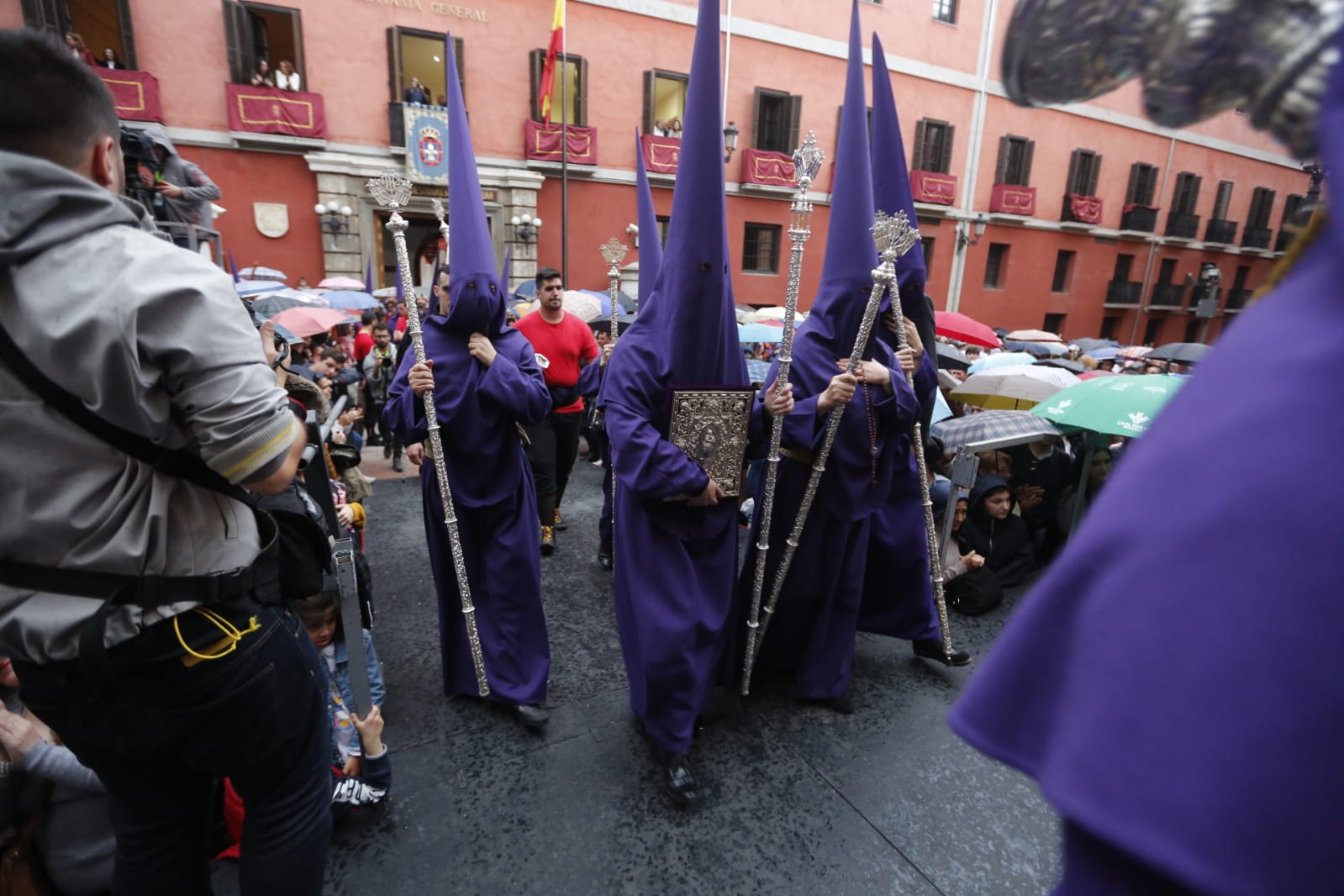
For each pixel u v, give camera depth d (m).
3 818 1.55
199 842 1.30
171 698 1.06
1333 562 0.30
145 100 10.94
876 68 2.69
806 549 2.56
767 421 2.48
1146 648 0.35
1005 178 18.66
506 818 2.06
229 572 1.09
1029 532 4.18
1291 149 0.39
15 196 0.87
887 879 1.88
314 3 11.94
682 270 2.09
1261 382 0.36
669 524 2.15
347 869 1.86
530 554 2.53
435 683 2.74
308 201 12.44
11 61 0.91
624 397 2.16
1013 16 0.45
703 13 1.93
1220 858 0.31
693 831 2.03
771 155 15.51
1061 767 0.38
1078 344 13.75
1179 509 0.36
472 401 2.45
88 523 0.96
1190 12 0.38
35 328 0.88
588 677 2.81
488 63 13.17
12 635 0.98
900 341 2.66
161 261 0.93
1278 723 0.31
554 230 14.25
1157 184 21.17
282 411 1.03
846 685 2.68
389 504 4.85
